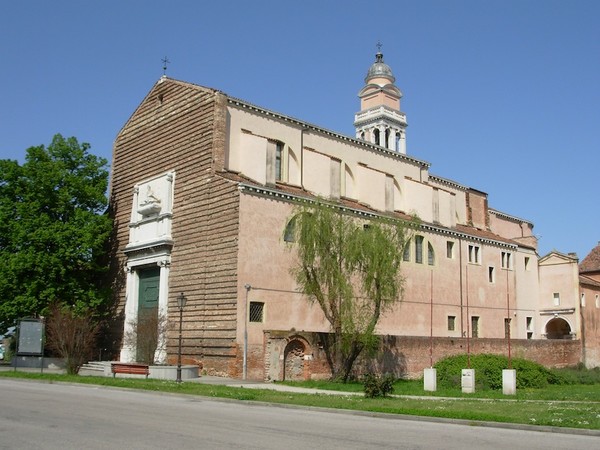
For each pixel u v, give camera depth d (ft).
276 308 129.08
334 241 123.03
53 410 61.36
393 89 285.23
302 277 123.44
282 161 152.56
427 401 82.79
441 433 52.80
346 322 119.75
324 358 125.39
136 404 70.54
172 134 153.38
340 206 140.46
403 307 160.15
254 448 41.50
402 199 181.98
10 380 109.09
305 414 66.08
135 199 160.76
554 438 50.83
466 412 65.87
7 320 147.84
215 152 137.69
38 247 150.30
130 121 171.63
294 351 123.44
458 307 177.88
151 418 56.85
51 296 148.66
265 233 130.11
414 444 45.47
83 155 163.63
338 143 168.35
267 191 131.34
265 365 119.14
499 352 162.50
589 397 102.17
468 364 129.39
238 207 127.13
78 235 154.51
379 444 44.91
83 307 150.00
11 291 147.64
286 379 120.98
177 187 147.23
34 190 153.79
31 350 123.34
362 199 166.09
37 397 75.36
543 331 207.31
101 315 159.02
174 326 137.28
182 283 138.31
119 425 51.47
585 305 206.18
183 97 152.05
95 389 93.76
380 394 87.30
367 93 286.05
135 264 154.61
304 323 133.80
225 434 47.70
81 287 156.87
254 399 77.92
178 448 41.01
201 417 58.95
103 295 158.92
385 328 153.58
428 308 167.84
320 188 156.56
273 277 129.70
